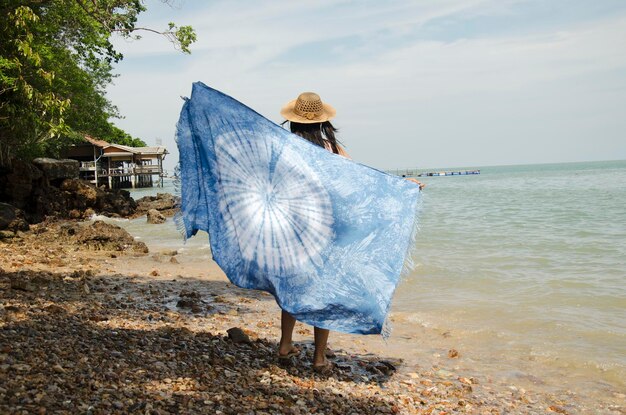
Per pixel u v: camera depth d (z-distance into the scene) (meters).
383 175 4.51
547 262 12.66
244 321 7.49
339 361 5.82
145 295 8.88
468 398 5.04
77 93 29.11
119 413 3.42
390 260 4.36
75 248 15.09
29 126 23.53
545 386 5.48
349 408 4.28
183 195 4.64
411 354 6.43
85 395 3.61
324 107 4.71
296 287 4.36
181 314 7.60
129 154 73.50
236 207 4.47
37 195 25.89
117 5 18.94
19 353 4.30
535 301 8.92
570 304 8.70
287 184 4.44
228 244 4.45
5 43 15.11
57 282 8.99
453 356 6.36
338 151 4.77
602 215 23.16
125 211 31.47
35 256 12.60
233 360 5.02
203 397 3.96
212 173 4.57
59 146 39.25
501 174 148.50
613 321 7.71
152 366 4.53
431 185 75.50
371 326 4.29
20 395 3.43
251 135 4.53
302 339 6.67
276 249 4.39
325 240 4.39
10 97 16.80
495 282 10.51
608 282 10.23
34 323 5.55
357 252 4.37
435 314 8.22
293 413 3.91
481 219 23.61
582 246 14.88
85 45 26.70
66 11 24.02
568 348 6.59
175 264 13.09
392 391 4.98
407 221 4.41
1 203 17.72
